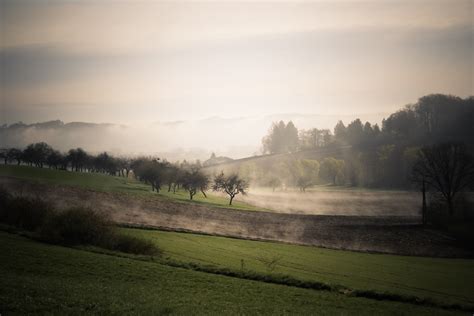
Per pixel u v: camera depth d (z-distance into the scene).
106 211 104.31
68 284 36.50
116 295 34.56
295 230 103.75
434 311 43.38
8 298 29.61
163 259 54.75
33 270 42.06
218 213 117.00
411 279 64.88
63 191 123.12
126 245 60.44
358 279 61.22
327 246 91.12
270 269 62.31
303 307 39.56
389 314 40.31
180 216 109.88
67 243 57.28
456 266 78.12
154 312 30.70
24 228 65.00
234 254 72.25
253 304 38.69
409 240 96.44
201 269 52.09
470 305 46.81
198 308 34.12
